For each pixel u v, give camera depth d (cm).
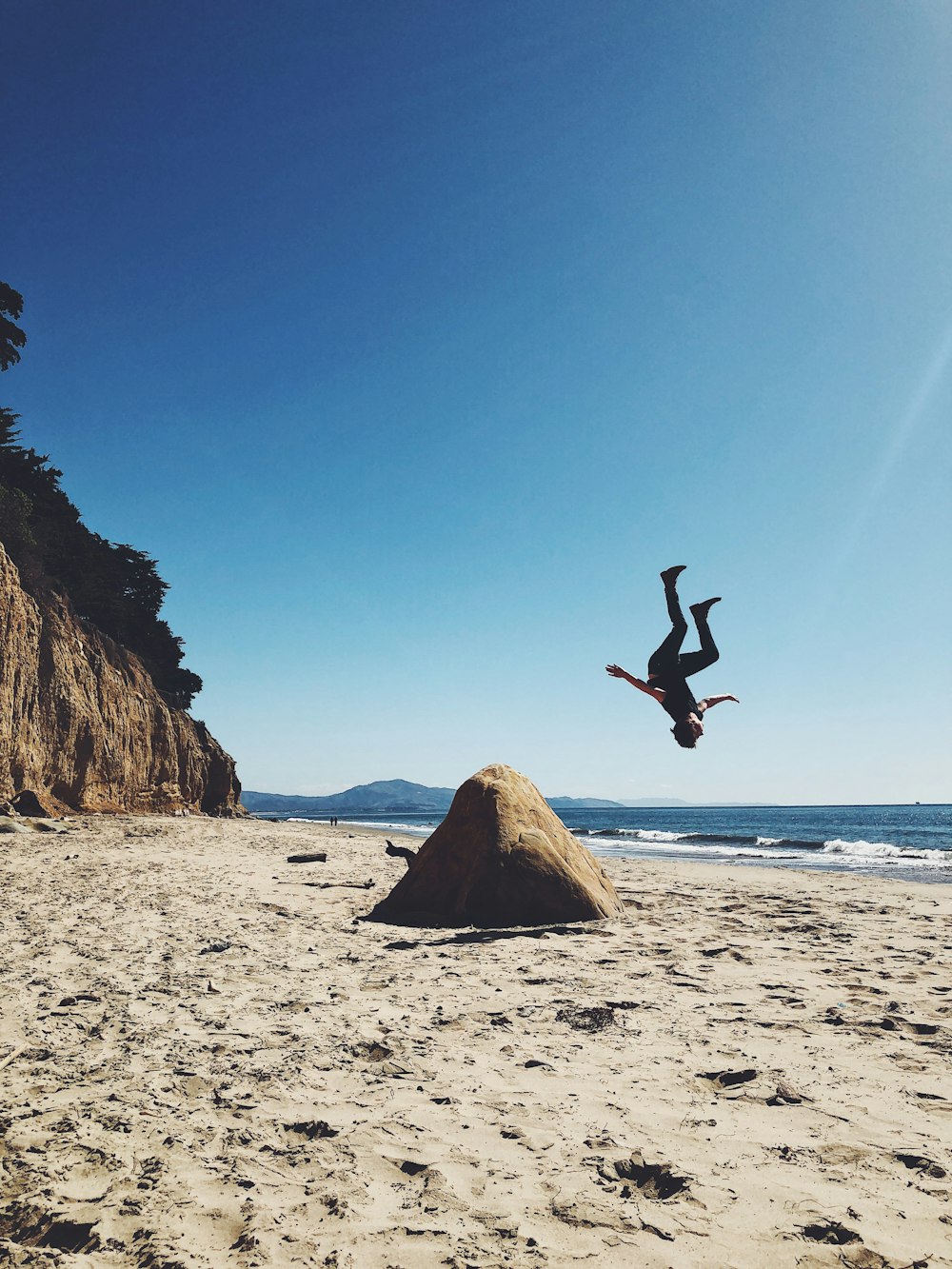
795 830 6288
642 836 5047
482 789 1120
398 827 6284
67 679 3198
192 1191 328
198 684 6300
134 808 3778
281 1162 354
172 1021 559
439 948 835
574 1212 310
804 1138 375
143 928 905
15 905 1033
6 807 2466
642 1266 273
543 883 1030
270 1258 280
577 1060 488
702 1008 604
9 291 3484
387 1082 451
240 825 3972
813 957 799
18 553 3303
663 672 632
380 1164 352
